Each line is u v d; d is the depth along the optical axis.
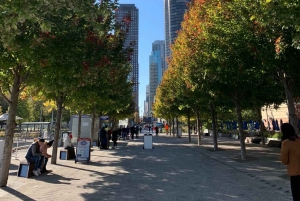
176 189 7.29
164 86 33.16
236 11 8.98
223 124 49.44
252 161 12.54
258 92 13.66
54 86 8.54
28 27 6.23
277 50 7.38
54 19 6.45
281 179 8.30
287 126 4.95
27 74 8.16
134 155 16.38
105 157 15.48
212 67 11.22
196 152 17.56
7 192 7.15
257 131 32.41
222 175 9.34
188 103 21.89
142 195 6.67
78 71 8.17
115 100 20.88
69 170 10.99
